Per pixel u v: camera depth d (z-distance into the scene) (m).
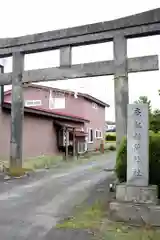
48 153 17.19
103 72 9.19
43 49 10.52
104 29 9.12
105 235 4.44
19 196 7.20
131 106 5.48
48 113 16.62
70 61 9.91
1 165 11.45
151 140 5.84
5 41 11.13
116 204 5.14
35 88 21.36
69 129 19.25
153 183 5.70
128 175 5.34
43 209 5.97
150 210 4.89
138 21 8.62
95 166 13.73
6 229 4.71
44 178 10.09
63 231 4.62
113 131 40.56
